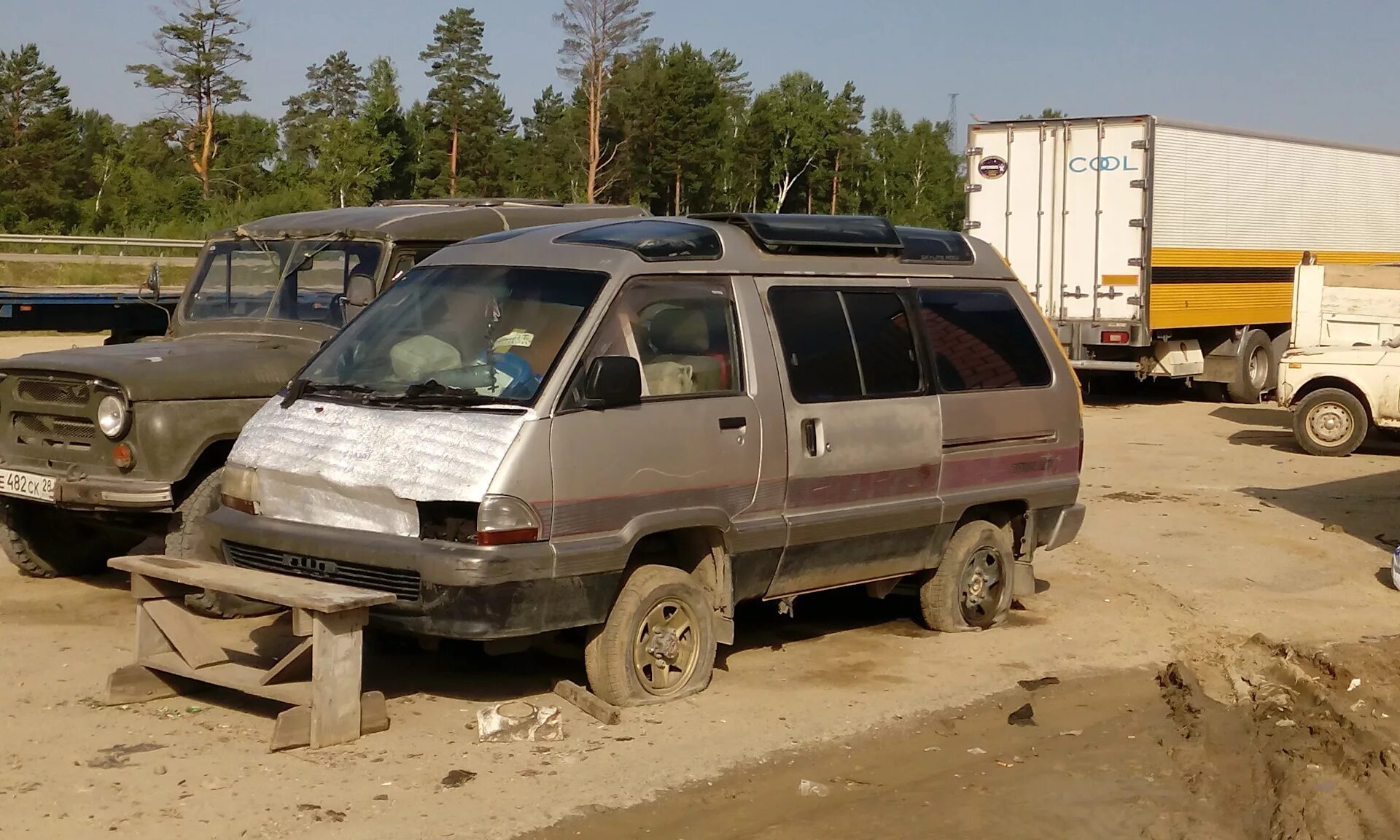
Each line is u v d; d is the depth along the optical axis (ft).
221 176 245.45
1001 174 67.62
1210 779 19.07
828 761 19.34
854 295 23.79
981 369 25.70
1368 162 81.46
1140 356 67.97
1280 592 30.91
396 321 22.03
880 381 23.72
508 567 18.49
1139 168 64.08
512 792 17.43
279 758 18.20
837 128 284.61
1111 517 39.09
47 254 62.75
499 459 18.69
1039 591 30.35
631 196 255.50
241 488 20.95
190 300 29.91
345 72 328.49
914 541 24.70
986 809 17.87
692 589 21.21
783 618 27.32
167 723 19.57
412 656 23.56
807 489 22.36
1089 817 17.71
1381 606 29.86
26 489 25.35
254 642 23.90
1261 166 71.82
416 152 261.03
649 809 17.22
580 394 19.54
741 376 21.70
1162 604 29.43
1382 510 40.70
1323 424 52.21
